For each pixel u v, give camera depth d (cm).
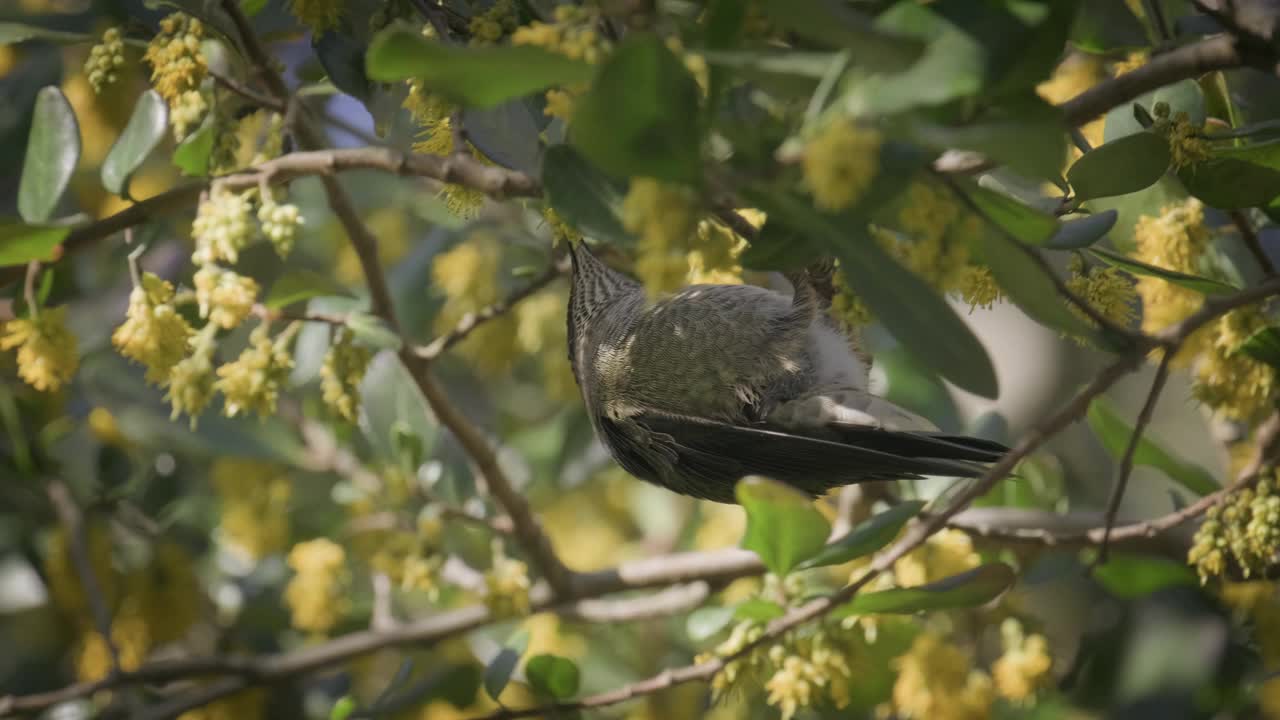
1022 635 866
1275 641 855
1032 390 1156
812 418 715
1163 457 819
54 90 630
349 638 940
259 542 1044
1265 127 563
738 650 689
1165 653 974
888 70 368
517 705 1045
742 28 415
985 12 405
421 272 1117
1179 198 689
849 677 735
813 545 590
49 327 596
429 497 966
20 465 966
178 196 588
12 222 559
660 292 405
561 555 1212
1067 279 625
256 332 646
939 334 399
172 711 916
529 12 598
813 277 755
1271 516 642
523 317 1084
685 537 1167
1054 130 374
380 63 379
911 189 430
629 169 398
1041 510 970
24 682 1072
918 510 608
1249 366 683
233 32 662
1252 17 520
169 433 974
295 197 1126
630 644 1119
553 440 1177
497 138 590
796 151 407
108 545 1024
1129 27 643
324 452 1010
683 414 767
